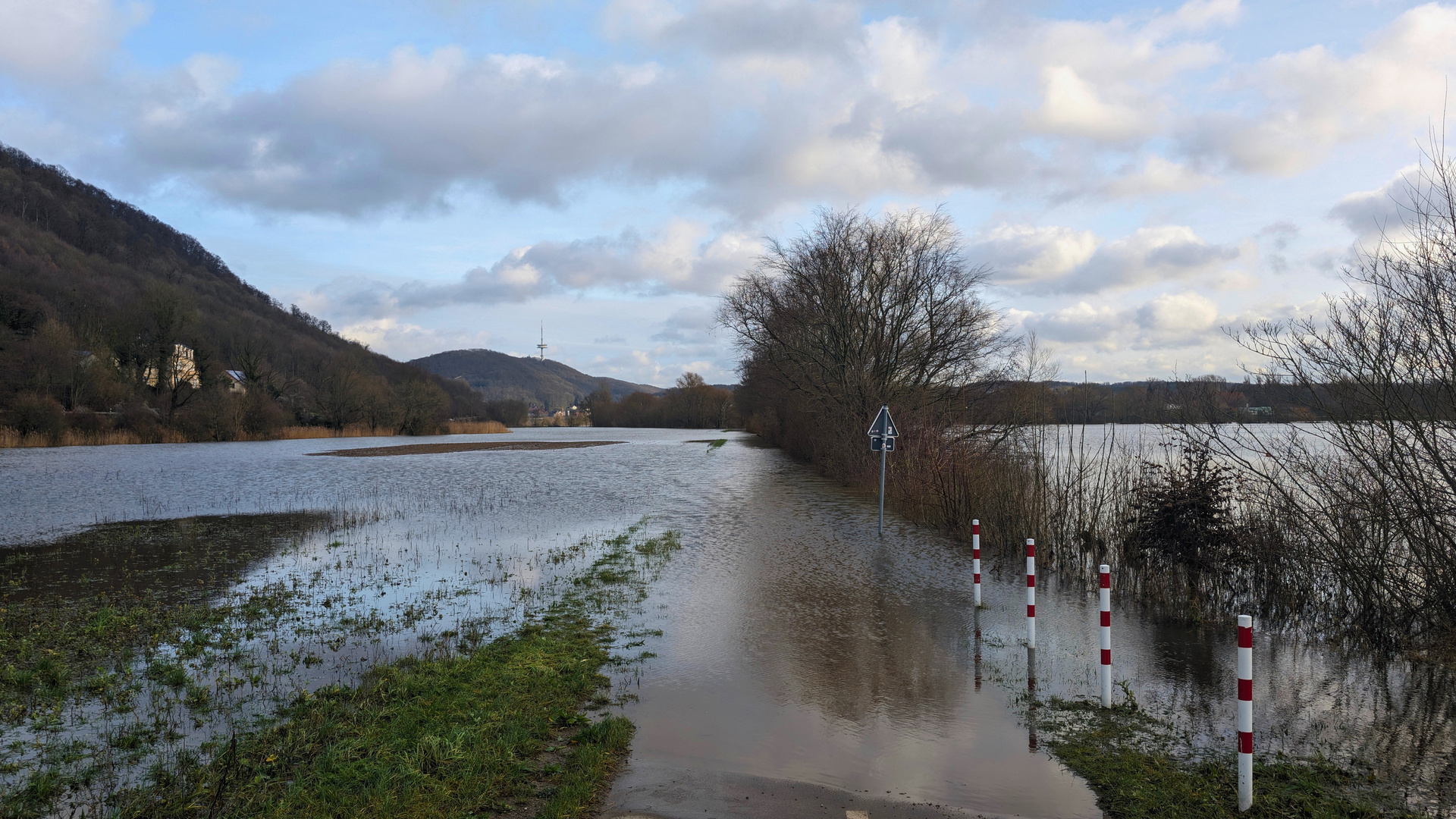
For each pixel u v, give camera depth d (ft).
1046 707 19.77
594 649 23.94
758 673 22.15
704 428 376.68
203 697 19.76
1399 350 23.79
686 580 34.55
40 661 22.63
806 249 98.68
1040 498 42.04
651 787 15.25
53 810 14.21
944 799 14.93
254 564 38.73
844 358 94.73
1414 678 22.30
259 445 179.73
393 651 24.21
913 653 24.14
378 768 15.39
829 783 15.52
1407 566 25.14
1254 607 29.48
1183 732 18.20
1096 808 14.66
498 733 17.40
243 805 14.19
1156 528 31.19
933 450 58.03
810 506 63.52
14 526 53.26
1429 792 15.34
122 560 40.24
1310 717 19.29
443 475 96.17
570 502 66.64
